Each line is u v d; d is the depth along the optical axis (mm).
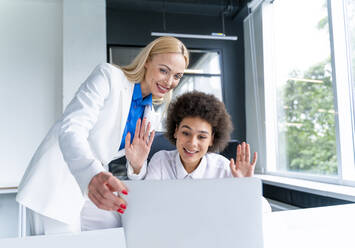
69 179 1002
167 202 604
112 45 4488
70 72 3799
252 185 639
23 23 3996
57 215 960
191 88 4641
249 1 4188
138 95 1229
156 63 1147
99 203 600
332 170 2736
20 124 3850
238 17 4727
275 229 911
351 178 2518
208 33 4812
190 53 4707
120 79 1104
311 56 3105
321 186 2475
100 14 3945
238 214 631
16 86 3887
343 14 2557
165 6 4473
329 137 2779
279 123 3848
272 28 3990
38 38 4031
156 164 1232
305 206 2627
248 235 633
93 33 3900
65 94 3766
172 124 1240
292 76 3516
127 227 596
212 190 623
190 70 4672
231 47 4855
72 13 3859
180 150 1139
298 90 3377
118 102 1098
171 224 604
